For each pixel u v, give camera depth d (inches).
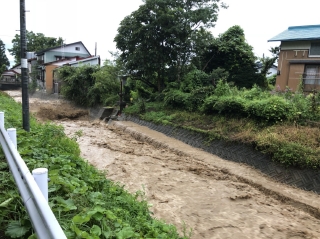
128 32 716.0
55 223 62.9
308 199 273.0
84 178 177.5
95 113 864.9
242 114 462.0
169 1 673.0
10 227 92.9
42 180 81.3
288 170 320.8
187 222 223.9
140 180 314.8
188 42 670.5
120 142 523.8
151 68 725.9
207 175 343.0
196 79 674.2
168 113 637.9
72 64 1310.3
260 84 789.2
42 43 1887.3
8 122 294.0
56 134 298.4
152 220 169.0
